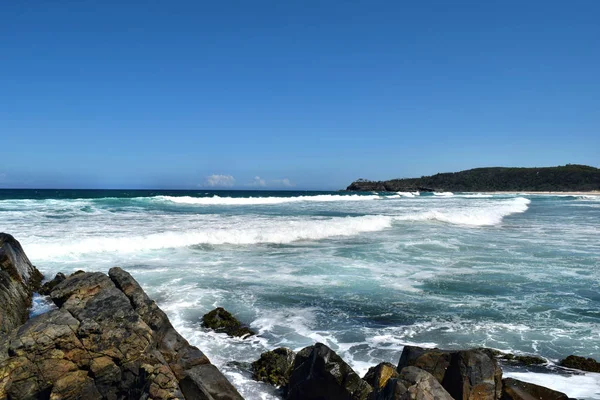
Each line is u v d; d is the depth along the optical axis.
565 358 7.68
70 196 67.50
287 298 11.19
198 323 9.32
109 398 6.57
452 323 9.56
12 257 10.77
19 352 6.31
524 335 8.92
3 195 70.00
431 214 30.67
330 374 6.24
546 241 21.14
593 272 14.41
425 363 6.35
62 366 6.43
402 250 18.14
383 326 9.35
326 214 32.94
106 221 24.09
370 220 25.52
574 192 127.12
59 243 15.62
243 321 9.56
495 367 6.04
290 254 16.89
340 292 11.77
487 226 28.16
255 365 7.37
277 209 38.31
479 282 13.01
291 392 6.58
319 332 8.99
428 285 12.62
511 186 148.88
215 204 44.94
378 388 5.98
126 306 7.60
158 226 21.97
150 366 6.35
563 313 10.29
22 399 6.19
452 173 171.88
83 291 8.51
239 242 19.20
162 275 13.06
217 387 6.29
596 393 6.56
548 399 5.75
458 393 5.93
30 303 10.14
